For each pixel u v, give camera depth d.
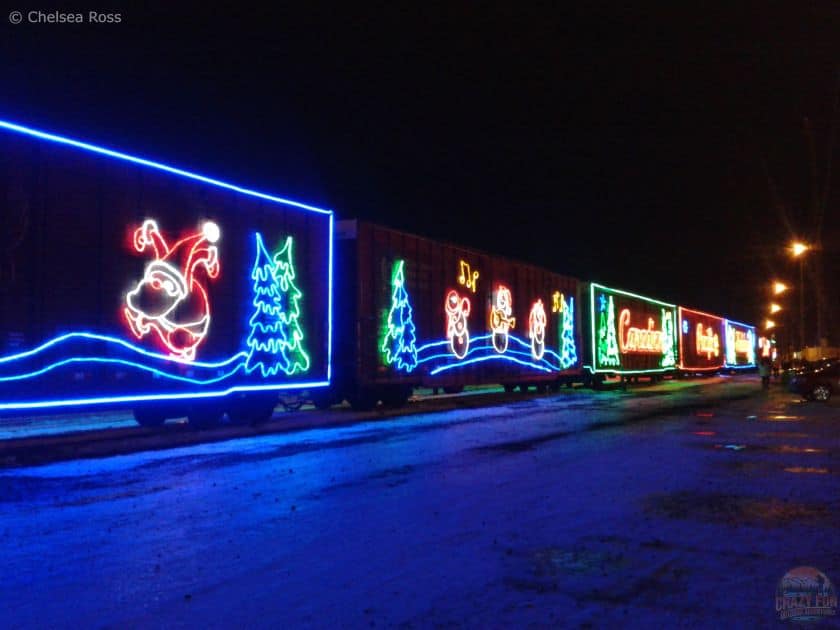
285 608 4.78
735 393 31.69
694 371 50.97
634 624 4.52
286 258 16.56
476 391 33.25
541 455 11.92
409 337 21.06
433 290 22.33
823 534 6.73
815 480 9.56
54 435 14.55
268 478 9.73
